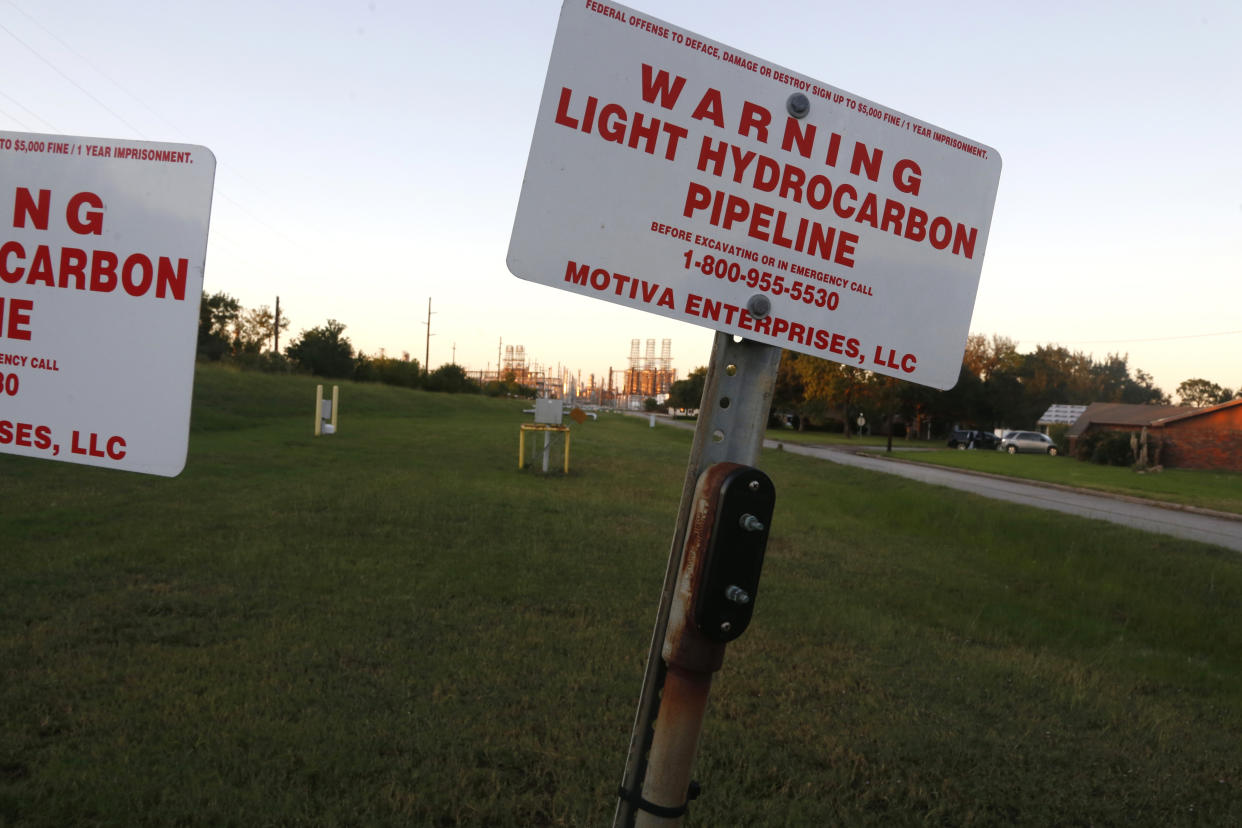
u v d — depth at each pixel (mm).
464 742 4062
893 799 3807
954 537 13062
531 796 3555
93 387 1289
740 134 1346
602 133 1305
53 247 1296
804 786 3842
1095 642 7156
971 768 4195
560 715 4461
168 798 3385
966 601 8328
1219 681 6211
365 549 8500
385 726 4180
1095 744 4609
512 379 104875
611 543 9805
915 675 5629
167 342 1271
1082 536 12438
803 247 1376
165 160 1271
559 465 19719
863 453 44375
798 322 1382
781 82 1358
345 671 4953
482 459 19938
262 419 29609
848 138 1387
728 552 1264
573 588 7395
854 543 11727
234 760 3715
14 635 5320
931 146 1420
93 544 8000
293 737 3982
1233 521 19891
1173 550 11820
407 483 13984
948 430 75125
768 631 6484
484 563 8188
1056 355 96250
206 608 6109
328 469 15586
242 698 4465
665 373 183875
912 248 1420
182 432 1270
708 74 1334
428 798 3518
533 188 1290
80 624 5578
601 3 1301
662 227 1327
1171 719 5129
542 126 1291
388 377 68938
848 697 5102
